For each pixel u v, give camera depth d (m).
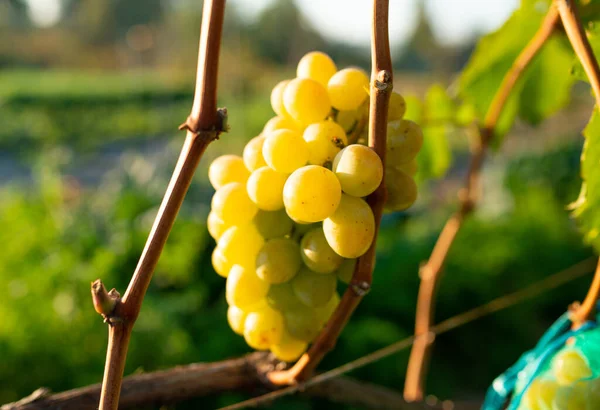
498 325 1.61
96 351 1.02
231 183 0.31
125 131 5.74
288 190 0.26
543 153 2.55
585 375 0.30
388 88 0.26
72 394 0.31
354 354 1.24
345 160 0.27
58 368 0.97
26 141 5.04
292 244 0.31
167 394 0.32
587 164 0.33
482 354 1.58
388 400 0.40
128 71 10.62
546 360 0.32
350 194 0.27
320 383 0.36
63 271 1.12
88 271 1.14
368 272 0.28
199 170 2.29
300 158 0.29
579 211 0.34
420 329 0.54
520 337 1.62
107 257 1.18
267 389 0.33
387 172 0.30
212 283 1.43
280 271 0.30
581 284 1.79
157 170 1.93
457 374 1.55
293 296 0.32
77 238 1.37
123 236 1.34
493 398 0.36
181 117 6.45
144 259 0.25
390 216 2.05
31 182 3.81
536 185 2.30
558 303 1.82
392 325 1.34
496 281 1.66
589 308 0.32
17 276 1.19
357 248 0.27
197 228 1.46
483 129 0.49
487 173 2.56
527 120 0.55
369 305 1.46
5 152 4.75
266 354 0.34
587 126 0.32
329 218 0.27
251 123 4.40
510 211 2.15
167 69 9.94
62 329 1.01
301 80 0.30
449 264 1.63
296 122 0.31
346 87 0.30
